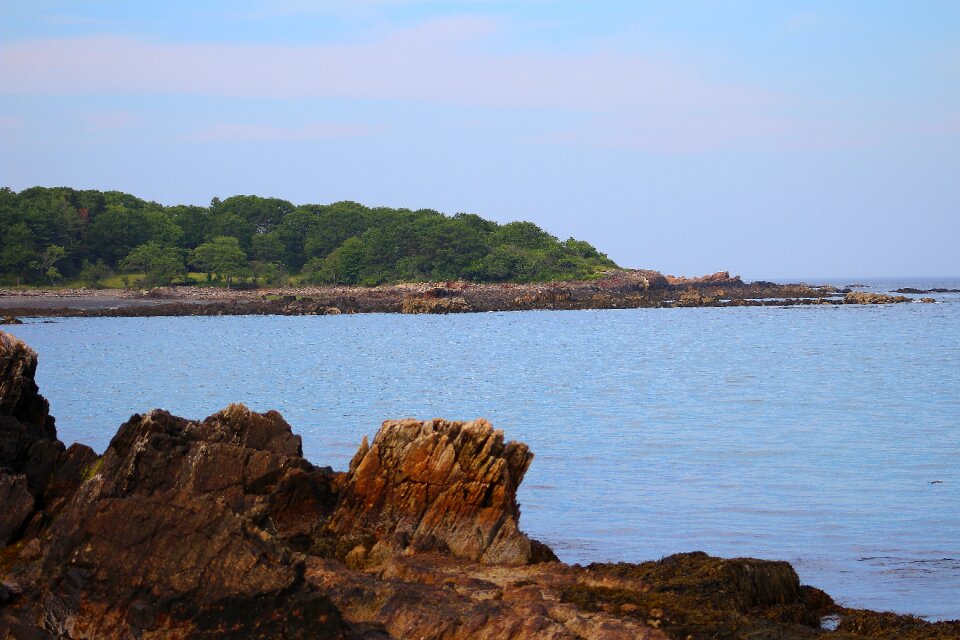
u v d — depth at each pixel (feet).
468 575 150.51
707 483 252.42
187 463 167.63
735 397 457.68
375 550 163.53
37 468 170.81
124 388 489.26
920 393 474.49
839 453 297.74
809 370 595.88
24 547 150.00
